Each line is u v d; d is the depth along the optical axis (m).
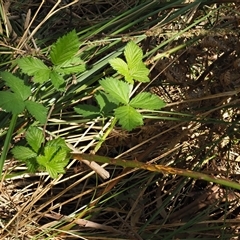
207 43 0.85
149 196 0.94
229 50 0.87
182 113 0.85
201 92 0.89
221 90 0.89
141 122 0.73
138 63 0.76
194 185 0.97
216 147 0.96
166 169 0.69
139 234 0.87
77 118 0.90
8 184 0.88
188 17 0.92
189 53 0.91
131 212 0.88
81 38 0.91
